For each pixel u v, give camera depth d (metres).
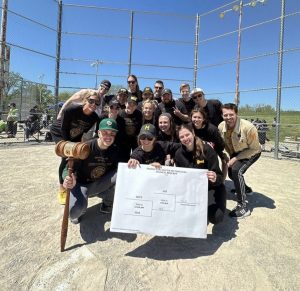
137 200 3.29
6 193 4.89
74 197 3.65
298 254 3.34
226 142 4.61
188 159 3.78
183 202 3.31
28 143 11.75
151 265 3.07
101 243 3.47
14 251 3.29
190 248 3.41
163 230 3.25
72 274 2.91
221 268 3.04
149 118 4.68
